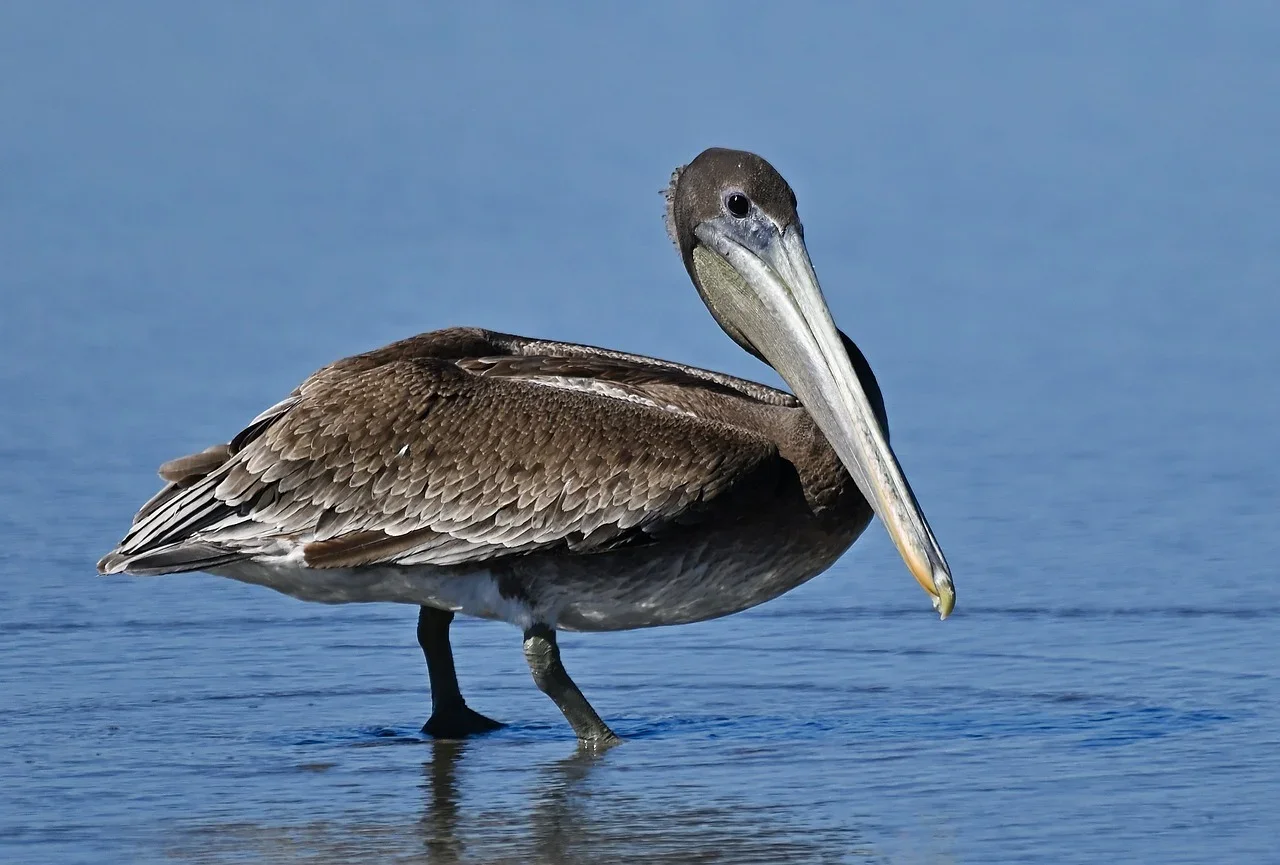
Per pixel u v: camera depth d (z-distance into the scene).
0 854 10.85
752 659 15.24
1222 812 11.17
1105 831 10.88
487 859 10.73
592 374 14.30
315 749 13.06
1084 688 14.09
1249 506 19.25
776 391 14.56
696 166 14.44
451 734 13.53
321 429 13.75
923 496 19.97
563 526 13.41
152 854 10.86
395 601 13.91
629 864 10.60
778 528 13.52
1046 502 19.62
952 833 10.95
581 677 14.90
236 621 16.11
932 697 14.08
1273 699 13.63
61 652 15.16
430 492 13.59
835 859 10.59
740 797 11.81
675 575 13.53
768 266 14.04
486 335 14.95
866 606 16.56
